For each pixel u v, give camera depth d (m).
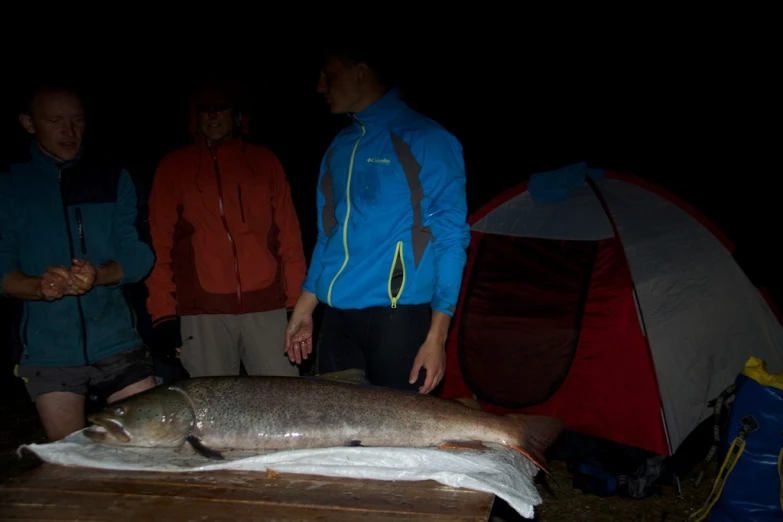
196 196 3.61
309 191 12.73
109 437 2.08
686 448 4.61
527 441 2.24
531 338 4.63
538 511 4.27
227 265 3.63
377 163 2.64
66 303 2.86
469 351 4.77
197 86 3.66
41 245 2.86
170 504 1.81
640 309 4.42
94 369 2.94
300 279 3.81
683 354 4.48
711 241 4.94
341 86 2.70
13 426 5.31
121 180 3.00
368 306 2.68
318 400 2.21
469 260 5.02
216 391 2.20
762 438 3.80
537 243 4.91
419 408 2.23
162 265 3.61
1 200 2.80
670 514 4.29
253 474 1.99
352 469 1.97
